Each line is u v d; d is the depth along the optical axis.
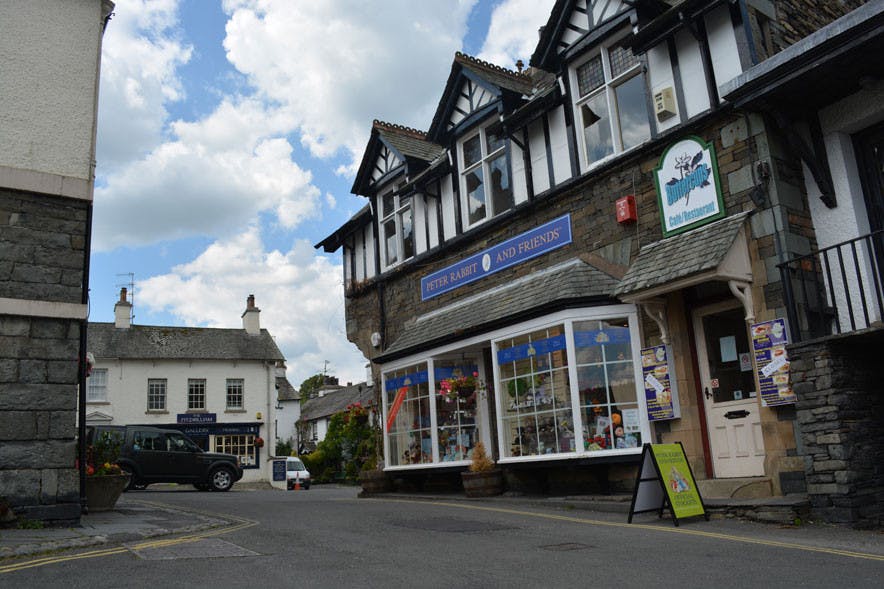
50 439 7.71
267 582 4.83
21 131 8.20
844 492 7.06
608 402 9.77
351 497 13.80
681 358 9.41
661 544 6.23
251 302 32.81
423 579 4.92
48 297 7.99
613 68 10.77
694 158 9.34
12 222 7.96
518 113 11.84
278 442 44.09
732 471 8.94
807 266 8.36
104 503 9.92
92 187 8.48
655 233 9.86
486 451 12.25
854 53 7.25
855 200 8.30
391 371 13.82
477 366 12.72
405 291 14.98
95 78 8.80
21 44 8.41
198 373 30.12
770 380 8.12
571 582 4.75
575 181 10.97
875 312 8.03
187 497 14.58
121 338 29.78
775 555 5.56
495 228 12.66
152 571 5.23
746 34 8.80
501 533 7.21
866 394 7.52
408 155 14.85
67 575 5.09
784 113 8.33
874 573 4.80
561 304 10.02
